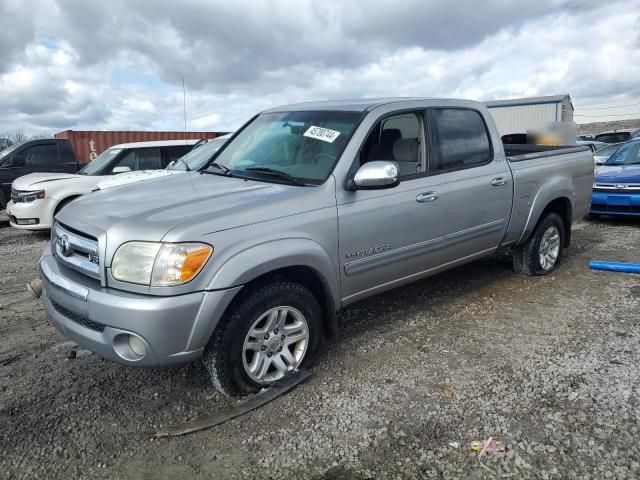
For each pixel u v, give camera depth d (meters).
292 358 3.38
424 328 4.26
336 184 3.53
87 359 3.84
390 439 2.82
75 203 3.59
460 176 4.37
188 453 2.74
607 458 2.61
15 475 2.59
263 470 2.61
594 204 8.50
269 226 3.13
